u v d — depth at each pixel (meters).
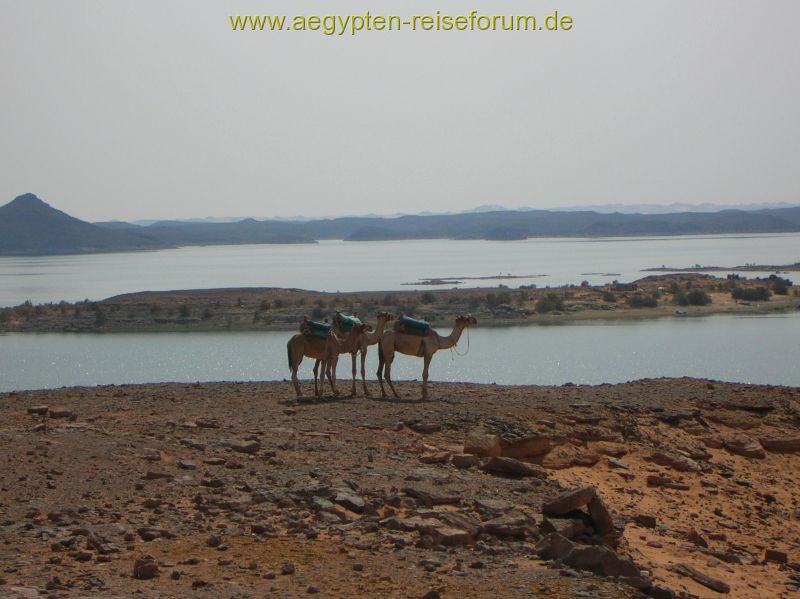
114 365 68.38
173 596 9.84
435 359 70.38
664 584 13.38
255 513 13.70
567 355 71.50
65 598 9.52
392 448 19.58
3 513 13.08
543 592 10.61
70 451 17.52
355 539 12.60
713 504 19.83
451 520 13.40
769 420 24.67
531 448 20.17
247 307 109.06
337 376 58.94
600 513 14.12
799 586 14.99
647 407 24.31
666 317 103.00
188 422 21.36
